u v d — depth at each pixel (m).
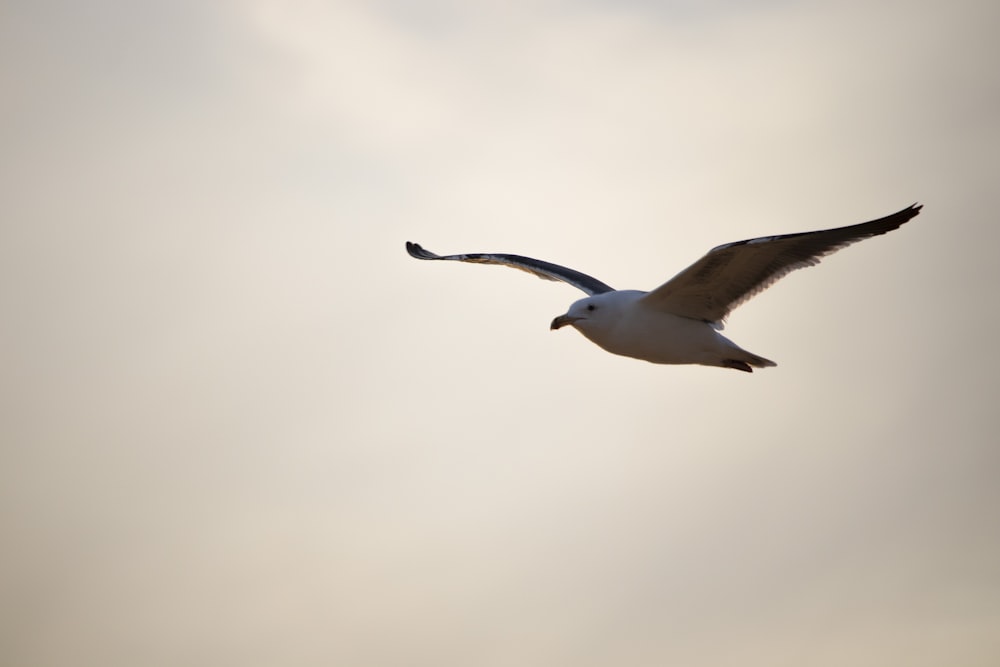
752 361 12.84
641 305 12.75
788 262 12.35
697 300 12.61
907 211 12.40
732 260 12.02
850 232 12.27
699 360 13.00
